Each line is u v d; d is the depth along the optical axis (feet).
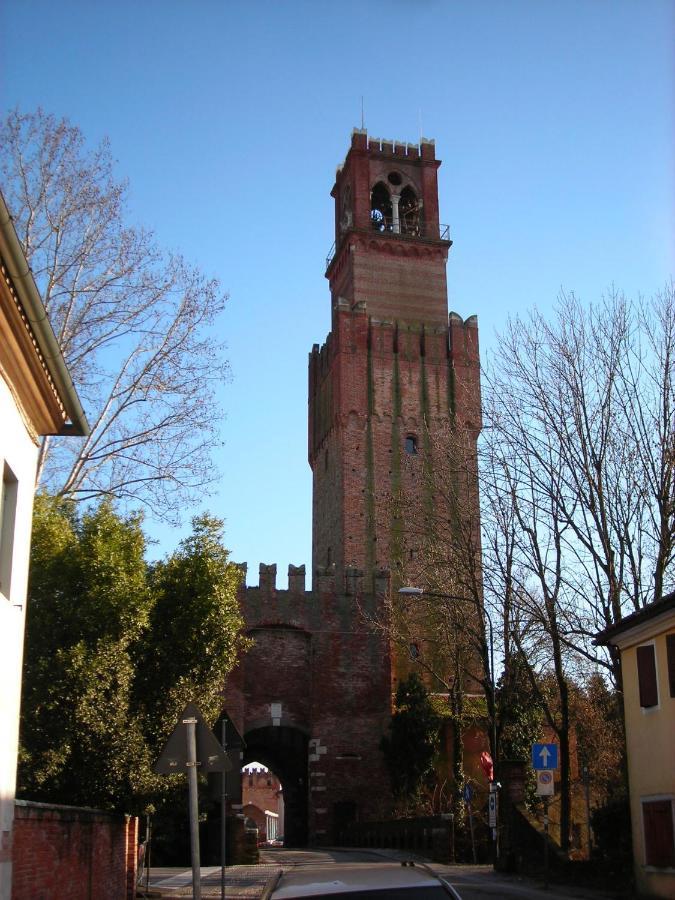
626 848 91.30
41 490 82.89
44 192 93.91
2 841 42.39
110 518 76.07
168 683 80.33
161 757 44.24
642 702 80.38
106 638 69.51
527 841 110.22
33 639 69.21
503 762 116.88
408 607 179.22
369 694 196.75
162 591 79.25
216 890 94.17
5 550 45.78
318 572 203.41
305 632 198.70
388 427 237.45
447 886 32.42
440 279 257.75
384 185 266.36
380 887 31.99
